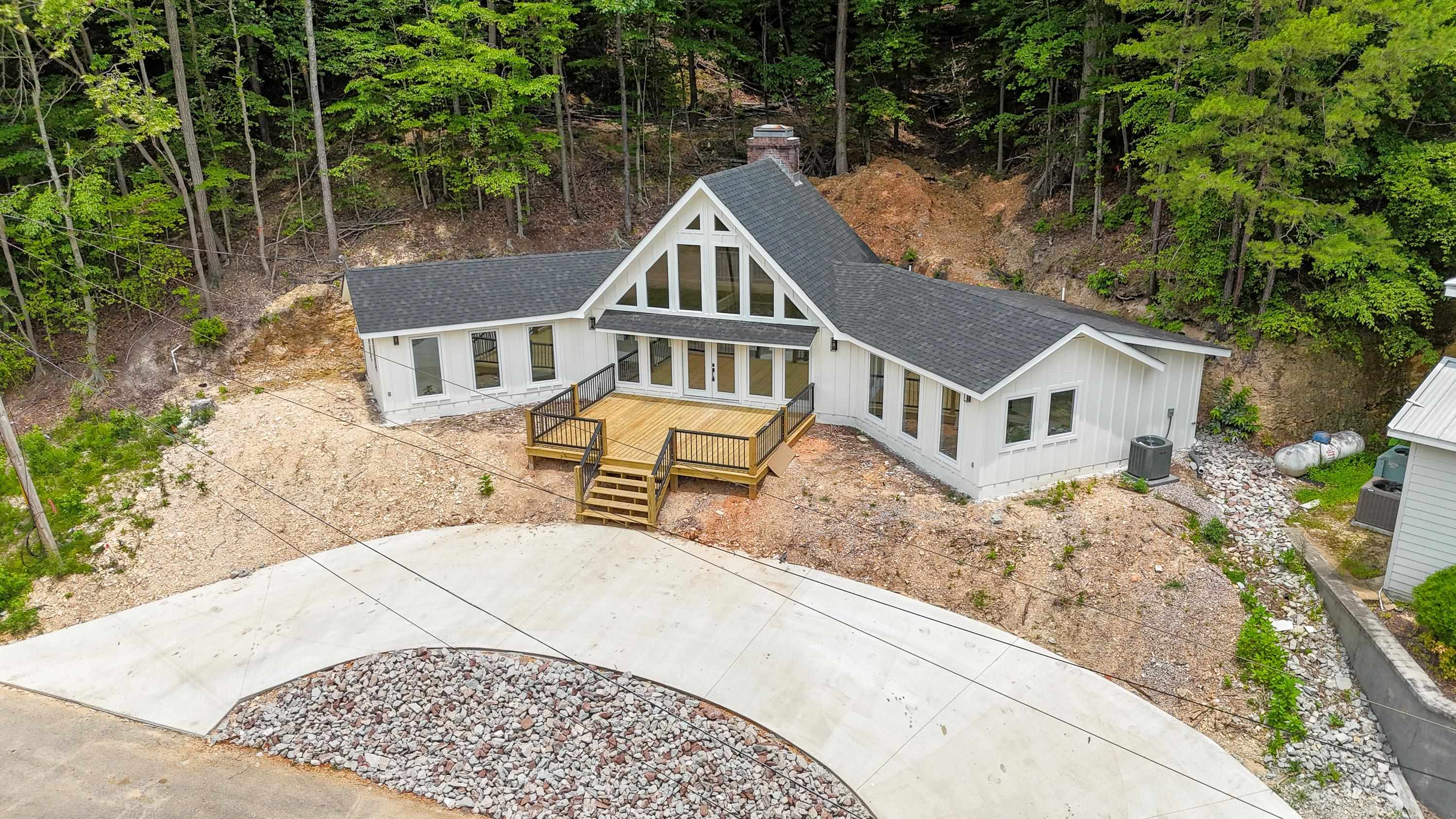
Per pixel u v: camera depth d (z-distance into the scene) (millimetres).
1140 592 14898
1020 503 17109
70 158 22844
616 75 34719
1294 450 18484
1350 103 17297
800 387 21312
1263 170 18750
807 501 17844
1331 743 12234
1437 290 19281
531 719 13086
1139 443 18016
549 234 29016
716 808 11500
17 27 19281
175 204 24281
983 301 18547
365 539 18141
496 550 17547
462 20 26625
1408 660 12156
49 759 12797
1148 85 21125
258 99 27000
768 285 20469
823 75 31625
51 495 19156
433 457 20203
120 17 24000
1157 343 17828
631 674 13953
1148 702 13203
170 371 23750
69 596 16766
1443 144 18891
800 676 13875
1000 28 27422
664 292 21469
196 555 17688
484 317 21672
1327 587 14438
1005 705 13227
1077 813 11406
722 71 36281
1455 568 12648
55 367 24172
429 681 13922
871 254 25531
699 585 16203
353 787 12172
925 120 35594
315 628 15375
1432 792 11344
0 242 22516
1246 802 11492
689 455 18750
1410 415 13602
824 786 11875
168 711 13734
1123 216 24500
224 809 11836
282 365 24766
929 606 15398
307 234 27375
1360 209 20531
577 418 19500
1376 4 17016
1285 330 19500
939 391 17734
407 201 29062
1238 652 13656
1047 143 27391
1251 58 17562
